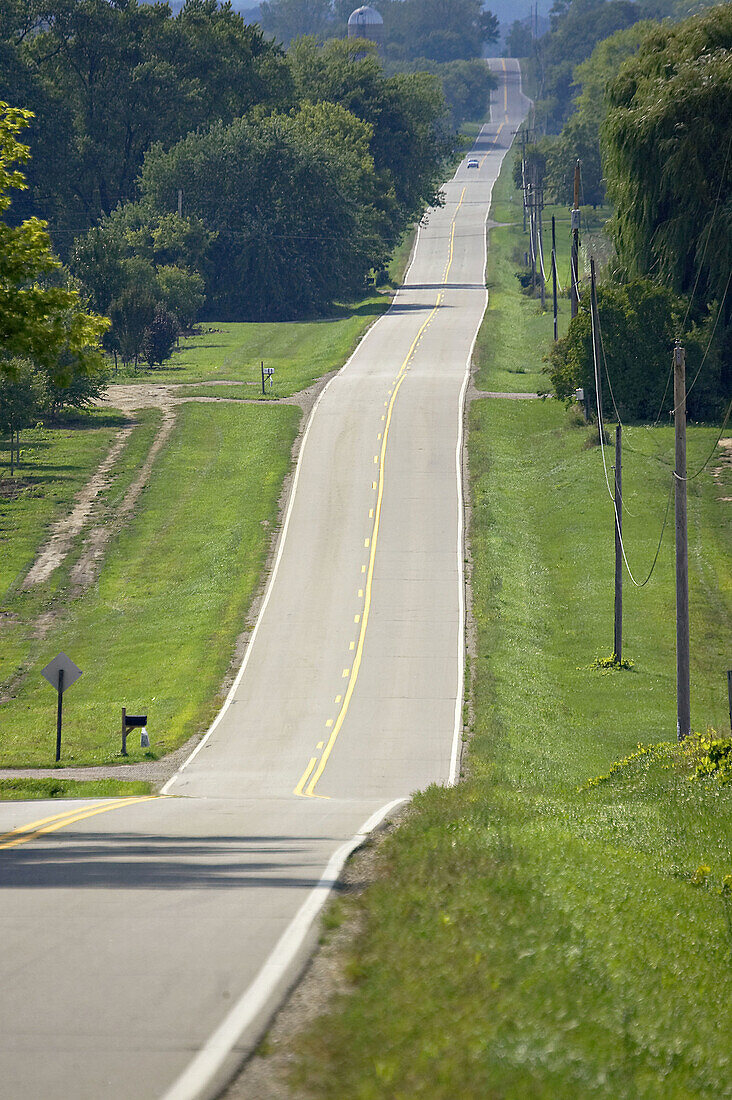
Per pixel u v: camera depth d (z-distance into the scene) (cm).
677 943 3625
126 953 2839
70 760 11781
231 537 19900
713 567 17425
